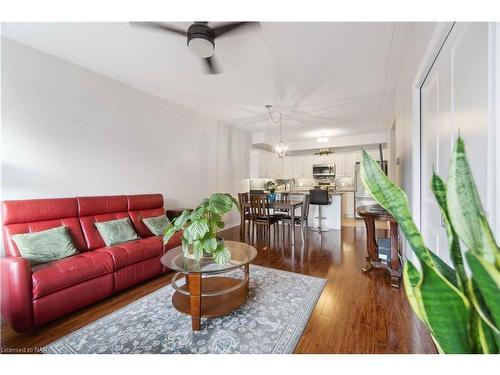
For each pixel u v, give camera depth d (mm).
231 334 1602
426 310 486
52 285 1687
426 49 1603
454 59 1262
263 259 3125
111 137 2959
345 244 3836
